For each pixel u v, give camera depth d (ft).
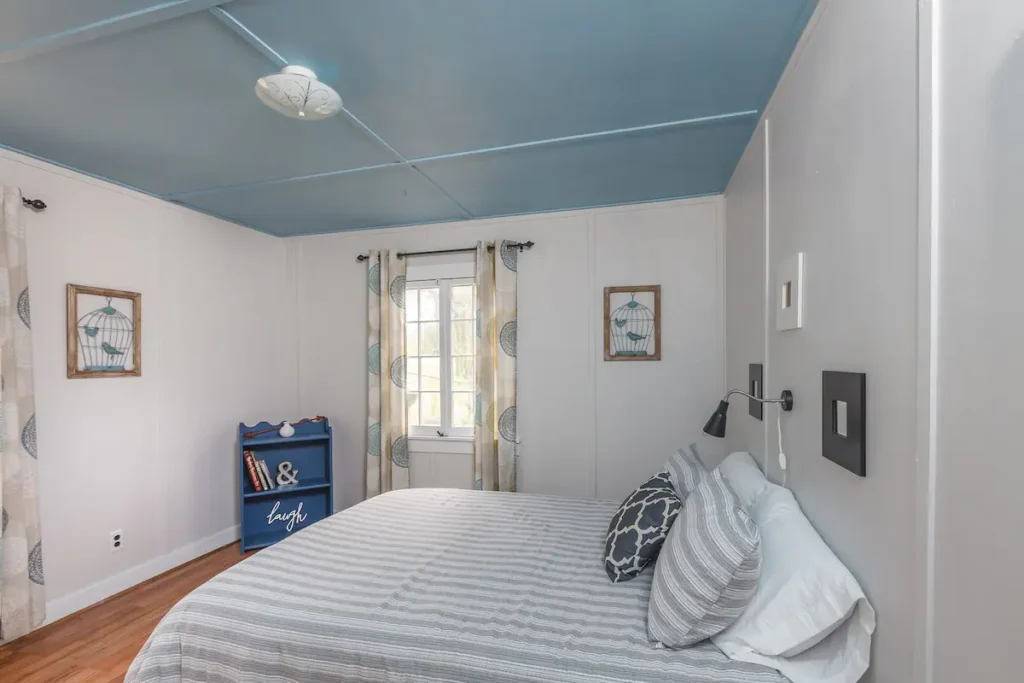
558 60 5.69
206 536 11.50
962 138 2.51
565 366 11.71
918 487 2.87
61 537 8.59
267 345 13.41
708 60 5.70
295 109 6.08
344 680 4.55
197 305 11.41
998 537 2.25
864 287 3.65
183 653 5.09
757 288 7.32
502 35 5.18
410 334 13.14
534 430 11.89
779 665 4.08
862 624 3.65
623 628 4.72
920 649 2.87
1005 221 2.22
